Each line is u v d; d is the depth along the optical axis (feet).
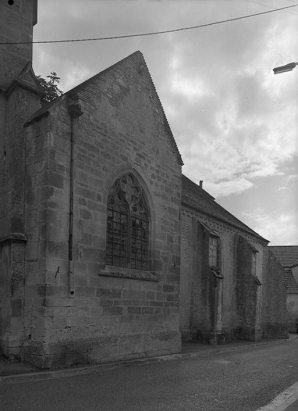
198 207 69.10
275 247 148.97
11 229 35.78
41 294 33.63
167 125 52.60
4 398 24.08
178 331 49.73
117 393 26.45
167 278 48.96
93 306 37.58
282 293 96.48
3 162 38.47
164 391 27.66
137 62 47.65
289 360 48.26
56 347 33.42
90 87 40.32
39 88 39.45
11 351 33.73
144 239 46.96
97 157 40.16
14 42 40.96
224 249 78.02
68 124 37.40
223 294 76.64
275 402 25.82
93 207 38.93
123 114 44.47
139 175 46.26
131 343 41.63
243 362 44.83
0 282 35.91
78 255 36.63
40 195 35.24
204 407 23.93
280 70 37.45
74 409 22.31
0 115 38.91
